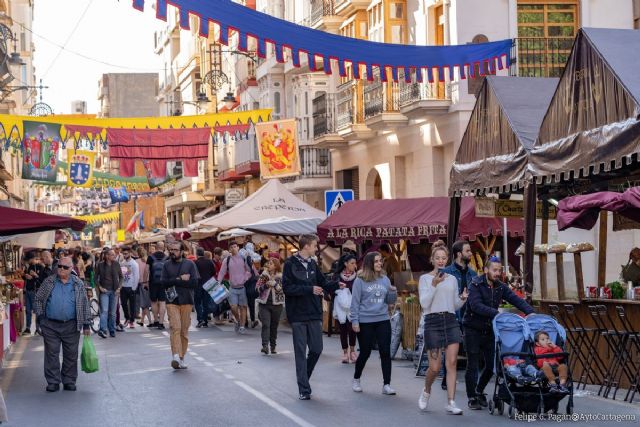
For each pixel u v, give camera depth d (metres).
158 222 93.31
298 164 30.52
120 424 14.20
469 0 32.66
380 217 26.53
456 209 21.86
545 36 32.94
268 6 54.88
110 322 29.62
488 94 19.94
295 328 16.27
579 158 16.19
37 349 26.47
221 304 34.22
